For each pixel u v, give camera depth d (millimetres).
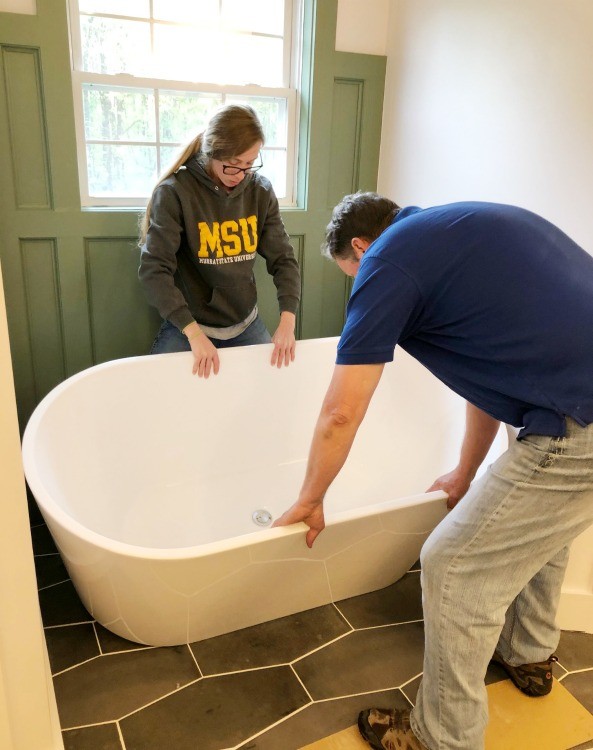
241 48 2525
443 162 2492
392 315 1221
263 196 2256
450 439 2375
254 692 1619
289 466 2498
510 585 1297
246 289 2318
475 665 1311
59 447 1863
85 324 2414
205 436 2322
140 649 1727
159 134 2463
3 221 2176
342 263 1528
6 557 1077
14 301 2273
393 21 2639
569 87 1974
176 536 2113
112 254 2381
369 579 1913
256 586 1651
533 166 2129
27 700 1200
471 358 1302
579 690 1689
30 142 2150
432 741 1359
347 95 2670
